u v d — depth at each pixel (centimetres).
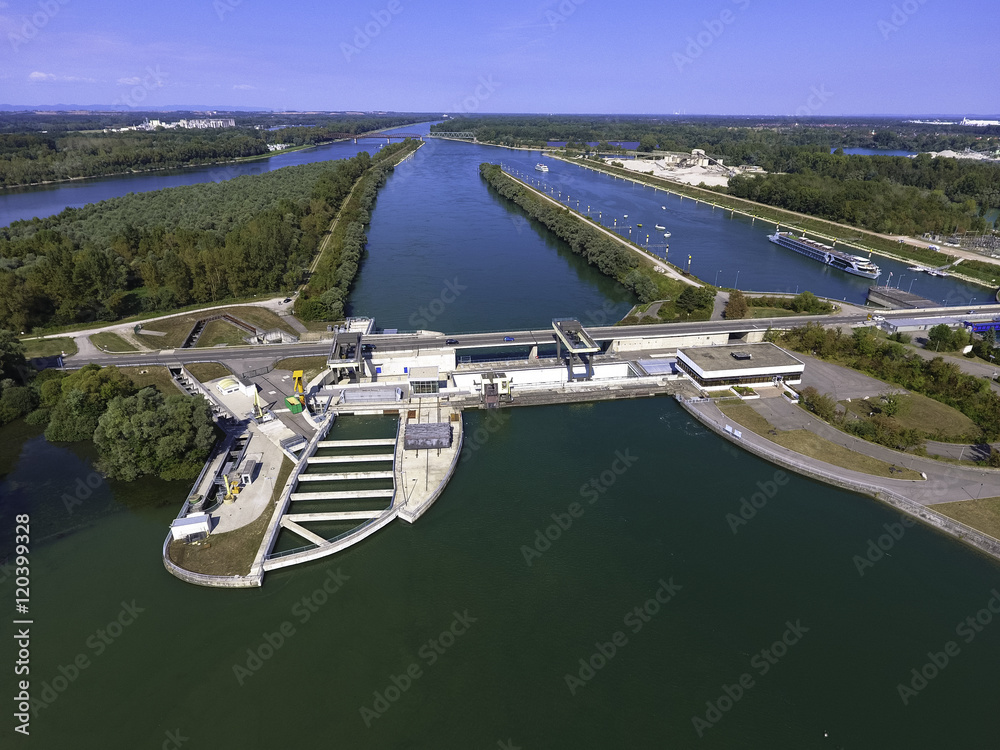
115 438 12556
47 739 7769
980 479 12950
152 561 10800
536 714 8131
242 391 16250
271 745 7688
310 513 11975
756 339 19988
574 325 18000
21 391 15300
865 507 12394
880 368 17550
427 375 16438
